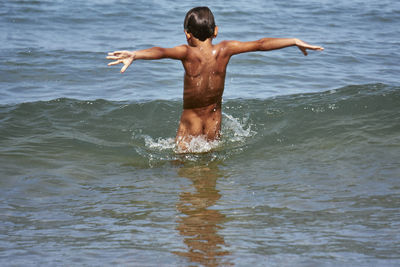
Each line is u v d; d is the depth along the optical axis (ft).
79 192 27.66
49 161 32.27
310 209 24.63
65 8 82.12
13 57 58.95
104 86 51.72
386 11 85.05
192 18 30.91
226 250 20.13
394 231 21.80
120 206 25.58
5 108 41.75
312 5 88.99
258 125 38.91
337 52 63.67
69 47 63.62
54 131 37.76
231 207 25.09
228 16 79.66
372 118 38.65
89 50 62.59
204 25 30.78
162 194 27.20
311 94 45.27
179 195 26.99
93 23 74.59
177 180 29.40
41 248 20.70
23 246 20.94
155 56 28.09
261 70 57.52
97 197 26.91
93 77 54.24
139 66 58.44
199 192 27.35
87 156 33.55
